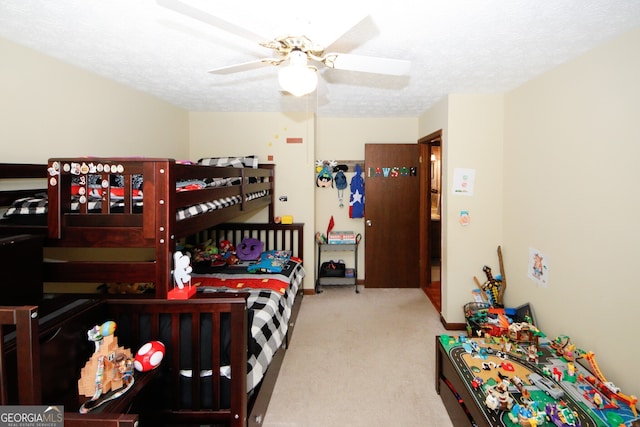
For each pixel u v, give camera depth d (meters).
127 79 2.43
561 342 1.97
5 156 1.71
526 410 1.41
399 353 2.53
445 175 2.95
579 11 1.40
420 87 2.61
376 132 4.04
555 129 2.13
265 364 1.70
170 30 1.63
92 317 1.28
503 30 1.58
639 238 1.54
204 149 3.70
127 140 2.63
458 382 1.75
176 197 1.41
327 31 1.19
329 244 3.94
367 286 4.04
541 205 2.29
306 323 3.06
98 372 1.10
